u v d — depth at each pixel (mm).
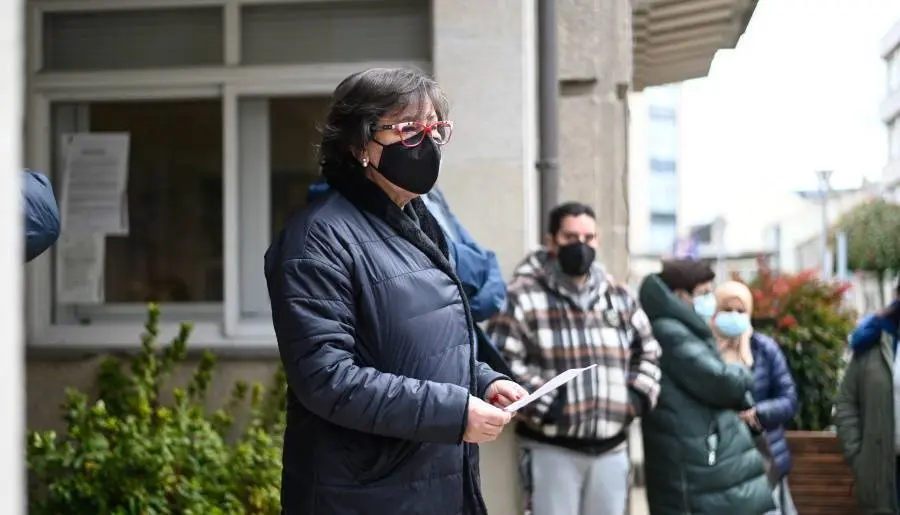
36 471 4363
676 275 5539
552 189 5887
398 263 2520
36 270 5469
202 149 5523
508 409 2488
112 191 5551
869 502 5910
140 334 5457
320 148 2654
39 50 5516
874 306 18188
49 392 5367
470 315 2654
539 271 4773
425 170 2566
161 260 5566
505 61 5004
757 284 8078
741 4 7180
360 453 2477
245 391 5270
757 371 5957
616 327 4793
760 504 5258
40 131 5520
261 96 5508
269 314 5527
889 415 5816
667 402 5293
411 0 5387
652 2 7066
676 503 5270
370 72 2590
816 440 6816
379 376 2395
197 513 4395
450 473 2570
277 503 4625
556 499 4707
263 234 5547
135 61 5543
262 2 5418
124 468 4375
